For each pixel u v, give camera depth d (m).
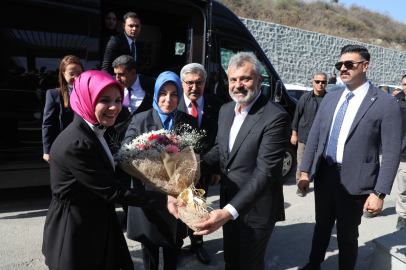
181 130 2.41
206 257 2.92
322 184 2.57
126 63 3.24
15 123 3.51
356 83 2.39
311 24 23.14
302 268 2.80
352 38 23.55
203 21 4.27
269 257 3.09
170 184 1.85
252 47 4.72
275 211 2.15
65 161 1.55
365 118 2.33
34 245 3.05
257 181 1.94
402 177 3.62
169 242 2.18
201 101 3.15
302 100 4.68
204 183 2.98
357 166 2.36
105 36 4.23
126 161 1.88
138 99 3.44
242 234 2.13
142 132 2.37
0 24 3.29
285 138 2.00
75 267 1.65
